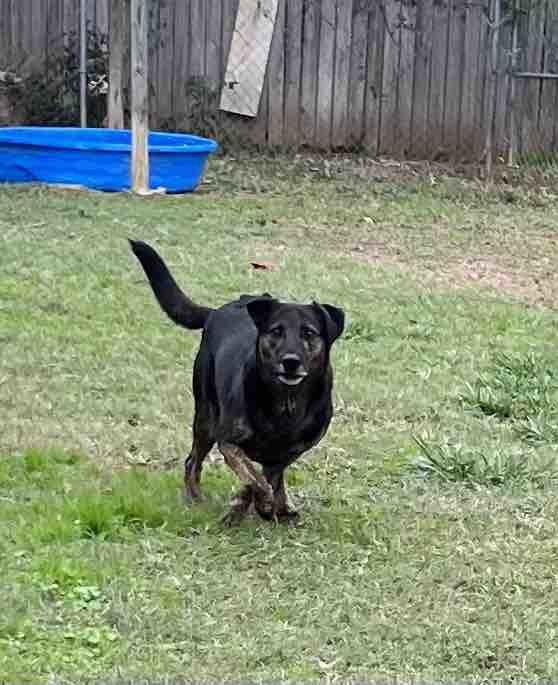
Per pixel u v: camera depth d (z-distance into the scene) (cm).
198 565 615
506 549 655
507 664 528
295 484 749
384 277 1072
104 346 909
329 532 669
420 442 799
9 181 1250
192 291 1001
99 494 694
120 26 1365
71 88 1466
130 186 1247
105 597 569
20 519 648
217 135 1469
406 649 535
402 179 1383
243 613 561
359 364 916
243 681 498
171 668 507
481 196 1334
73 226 1126
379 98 1477
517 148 1463
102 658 514
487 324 998
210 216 1191
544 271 1127
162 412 832
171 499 706
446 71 1478
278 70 1462
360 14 1460
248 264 1070
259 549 639
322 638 541
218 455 795
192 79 1463
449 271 1108
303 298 1012
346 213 1235
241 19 1450
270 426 643
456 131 1479
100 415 825
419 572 619
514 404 871
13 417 815
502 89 1455
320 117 1475
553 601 594
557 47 1466
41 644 521
